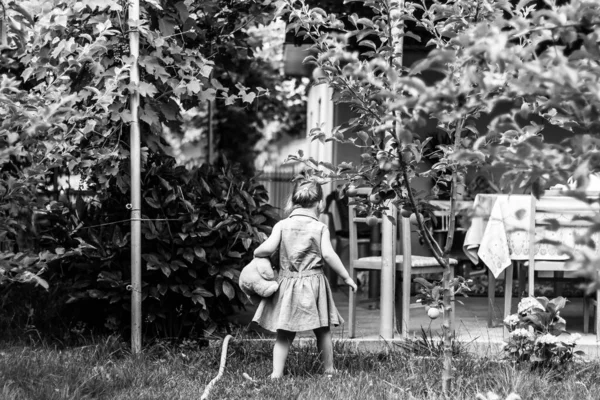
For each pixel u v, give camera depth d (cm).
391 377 439
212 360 501
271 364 493
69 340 551
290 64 1329
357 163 1057
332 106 1120
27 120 338
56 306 616
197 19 611
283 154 2075
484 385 428
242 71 1303
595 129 225
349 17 385
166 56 564
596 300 573
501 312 721
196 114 1856
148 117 539
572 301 805
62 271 586
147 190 570
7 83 337
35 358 474
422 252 908
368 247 866
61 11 393
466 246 604
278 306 468
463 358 485
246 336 560
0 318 596
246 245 568
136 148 532
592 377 456
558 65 202
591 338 577
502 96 229
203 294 555
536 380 434
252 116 1812
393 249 568
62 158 399
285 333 468
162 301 561
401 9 395
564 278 693
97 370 454
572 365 471
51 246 579
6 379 420
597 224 208
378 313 724
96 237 563
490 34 212
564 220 559
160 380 452
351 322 577
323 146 1232
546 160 219
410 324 648
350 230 589
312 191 486
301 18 386
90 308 583
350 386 421
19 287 657
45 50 444
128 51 550
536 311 494
